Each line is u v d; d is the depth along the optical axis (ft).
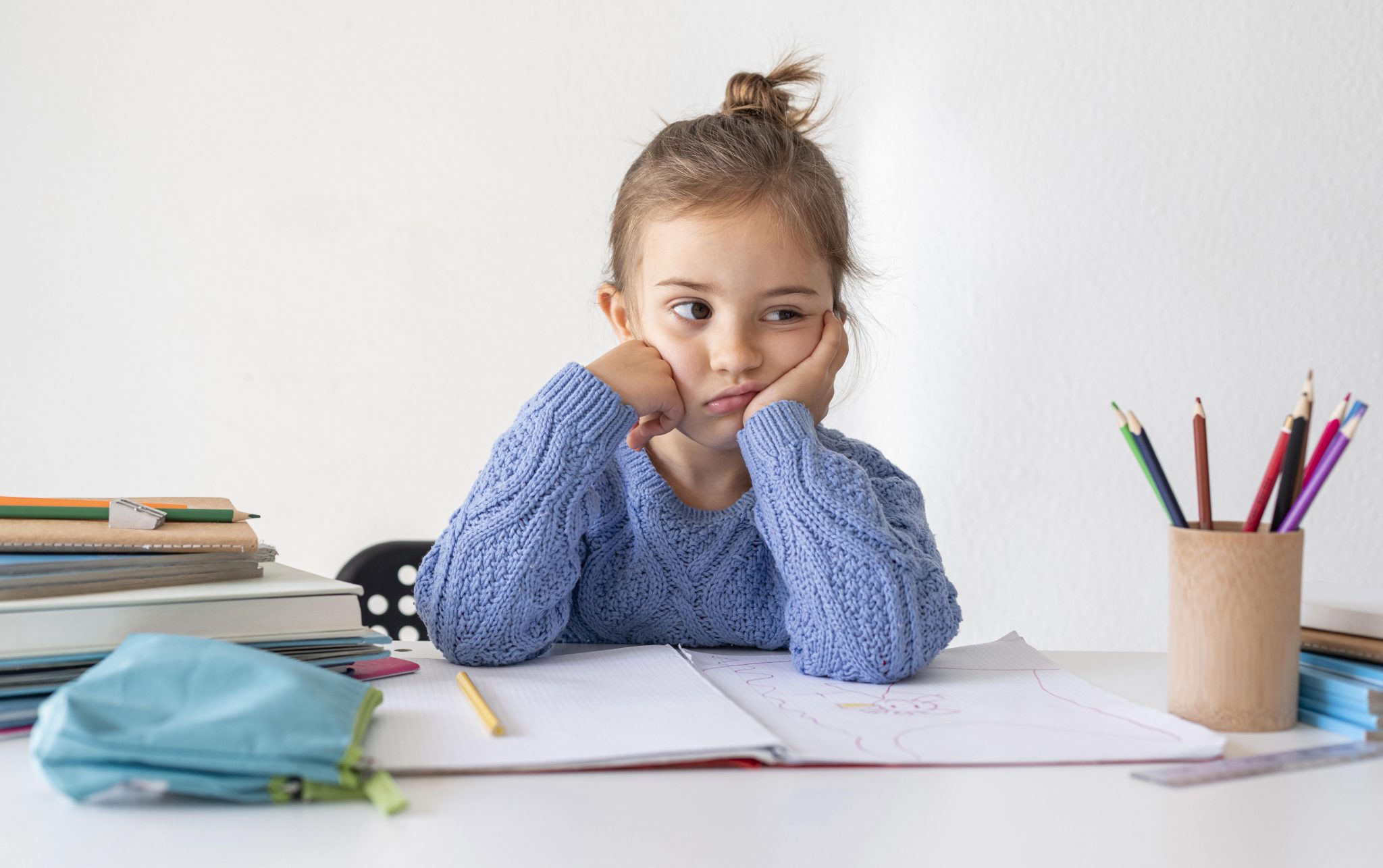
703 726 1.78
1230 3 4.79
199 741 1.46
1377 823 1.44
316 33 5.31
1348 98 4.75
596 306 5.27
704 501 3.00
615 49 5.24
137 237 5.32
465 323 5.34
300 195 5.33
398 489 5.37
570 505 2.59
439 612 2.53
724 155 2.78
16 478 5.30
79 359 5.32
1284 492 1.91
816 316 2.83
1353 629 1.96
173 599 1.93
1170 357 4.89
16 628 1.80
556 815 1.44
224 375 5.35
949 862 1.30
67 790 1.43
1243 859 1.32
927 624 2.41
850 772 1.63
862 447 3.07
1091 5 4.88
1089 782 1.59
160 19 5.31
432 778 1.59
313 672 1.74
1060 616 5.03
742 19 5.15
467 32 5.29
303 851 1.31
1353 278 4.77
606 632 2.94
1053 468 5.00
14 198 5.28
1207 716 1.90
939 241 5.05
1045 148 4.94
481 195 5.31
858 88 5.08
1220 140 4.82
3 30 5.26
